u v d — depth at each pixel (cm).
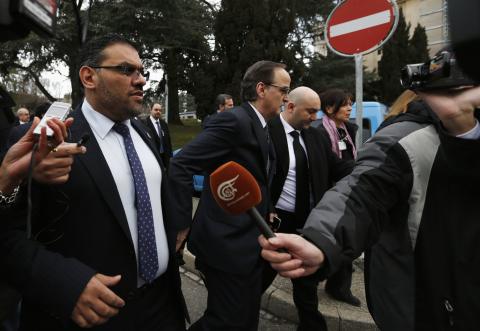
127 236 156
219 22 1716
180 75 2138
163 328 178
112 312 129
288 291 344
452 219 119
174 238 185
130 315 162
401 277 129
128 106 167
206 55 2041
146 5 1680
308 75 2038
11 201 114
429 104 107
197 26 1911
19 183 113
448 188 120
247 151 225
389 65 2312
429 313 124
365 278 143
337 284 325
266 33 1662
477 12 51
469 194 117
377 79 2425
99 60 164
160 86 2322
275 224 247
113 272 154
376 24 305
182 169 219
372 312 137
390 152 127
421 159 123
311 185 280
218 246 218
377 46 306
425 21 2884
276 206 281
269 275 261
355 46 321
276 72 236
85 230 149
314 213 121
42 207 143
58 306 123
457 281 117
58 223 146
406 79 110
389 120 142
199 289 383
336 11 333
